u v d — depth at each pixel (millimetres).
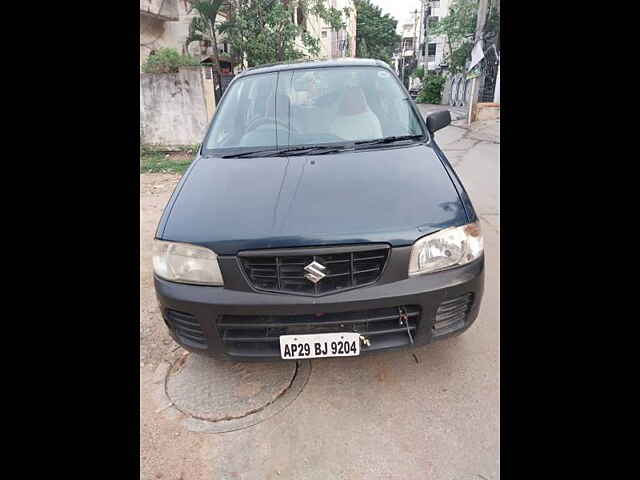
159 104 7465
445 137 9000
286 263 1550
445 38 20688
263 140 2312
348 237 1529
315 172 1934
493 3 13367
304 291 1539
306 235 1538
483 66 14227
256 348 1690
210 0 8984
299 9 11305
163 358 2182
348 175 1885
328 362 2078
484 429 1666
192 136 7633
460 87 16219
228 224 1639
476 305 1704
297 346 1618
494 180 5168
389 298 1533
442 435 1653
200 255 1602
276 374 2027
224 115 2537
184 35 10695
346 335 1590
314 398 1870
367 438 1658
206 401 1889
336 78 2588
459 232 1614
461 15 15516
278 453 1620
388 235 1537
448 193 1746
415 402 1815
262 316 1601
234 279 1569
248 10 9219
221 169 2082
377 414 1768
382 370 2006
